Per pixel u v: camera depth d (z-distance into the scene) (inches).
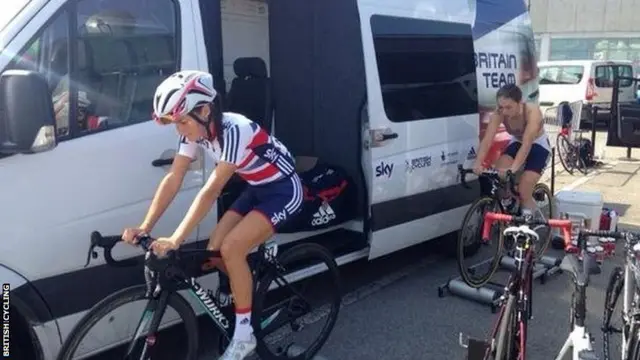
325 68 197.3
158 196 118.8
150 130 132.6
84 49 122.7
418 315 183.9
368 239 186.5
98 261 126.0
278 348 150.8
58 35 118.6
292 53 206.5
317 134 202.4
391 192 190.2
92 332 118.8
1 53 110.7
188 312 127.3
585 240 125.4
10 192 112.3
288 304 146.9
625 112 404.2
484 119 232.1
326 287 198.8
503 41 245.9
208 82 115.2
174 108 111.0
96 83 124.7
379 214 186.1
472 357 126.9
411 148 196.9
